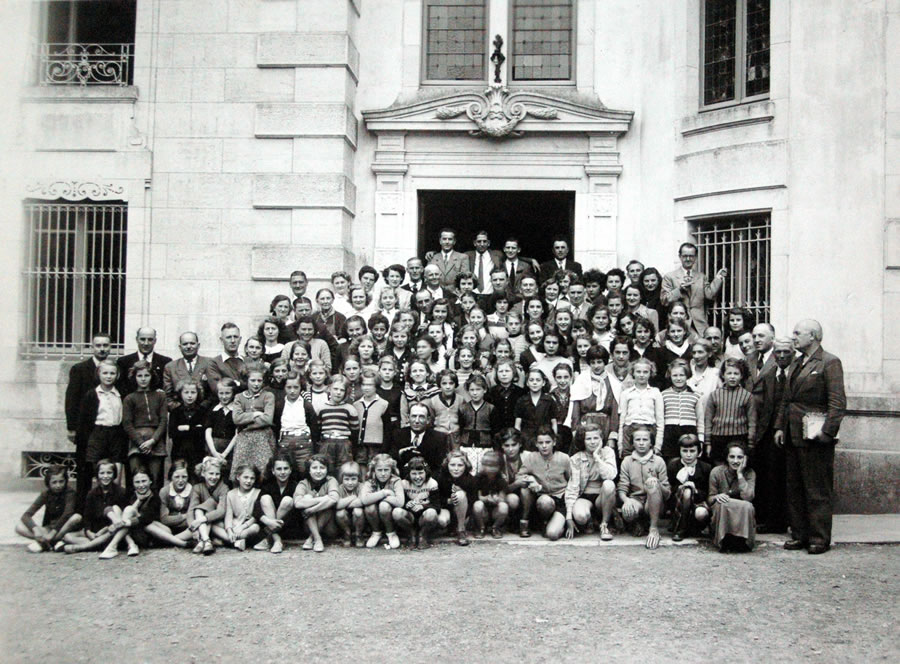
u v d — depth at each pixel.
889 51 11.09
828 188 11.34
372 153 13.24
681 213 12.55
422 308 10.96
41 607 6.88
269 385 9.59
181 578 7.73
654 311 10.94
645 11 13.10
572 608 6.84
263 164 12.48
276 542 8.78
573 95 13.12
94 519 8.81
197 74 12.52
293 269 12.32
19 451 11.84
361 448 9.38
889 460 10.70
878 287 11.03
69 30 12.80
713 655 5.90
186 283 12.42
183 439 9.48
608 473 9.23
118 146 12.51
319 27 12.48
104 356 9.89
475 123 13.01
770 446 9.41
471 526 9.49
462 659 5.82
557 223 14.18
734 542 8.70
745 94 12.28
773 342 9.44
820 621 6.56
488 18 13.34
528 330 10.48
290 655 5.89
